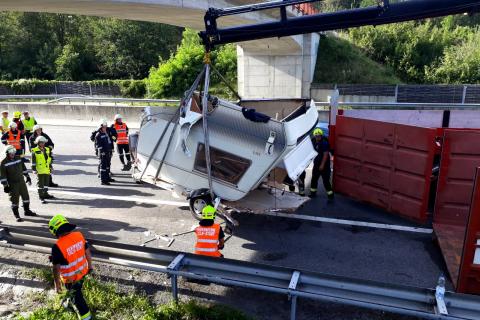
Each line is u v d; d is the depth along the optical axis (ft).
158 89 122.11
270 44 97.45
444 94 89.15
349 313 18.71
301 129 25.38
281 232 27.37
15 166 28.91
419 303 15.42
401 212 28.22
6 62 173.88
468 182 24.40
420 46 124.88
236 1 65.87
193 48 122.62
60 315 18.06
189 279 21.30
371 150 29.53
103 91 138.21
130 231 27.73
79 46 176.76
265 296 20.08
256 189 30.58
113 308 18.97
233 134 24.85
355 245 25.40
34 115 76.84
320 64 116.06
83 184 37.88
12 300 20.03
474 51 115.14
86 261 17.61
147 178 29.68
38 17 179.22
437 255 24.06
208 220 20.02
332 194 32.78
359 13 20.75
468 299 14.84
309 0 21.62
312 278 16.67
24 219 29.94
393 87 95.55
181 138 26.43
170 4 52.44
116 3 49.49
